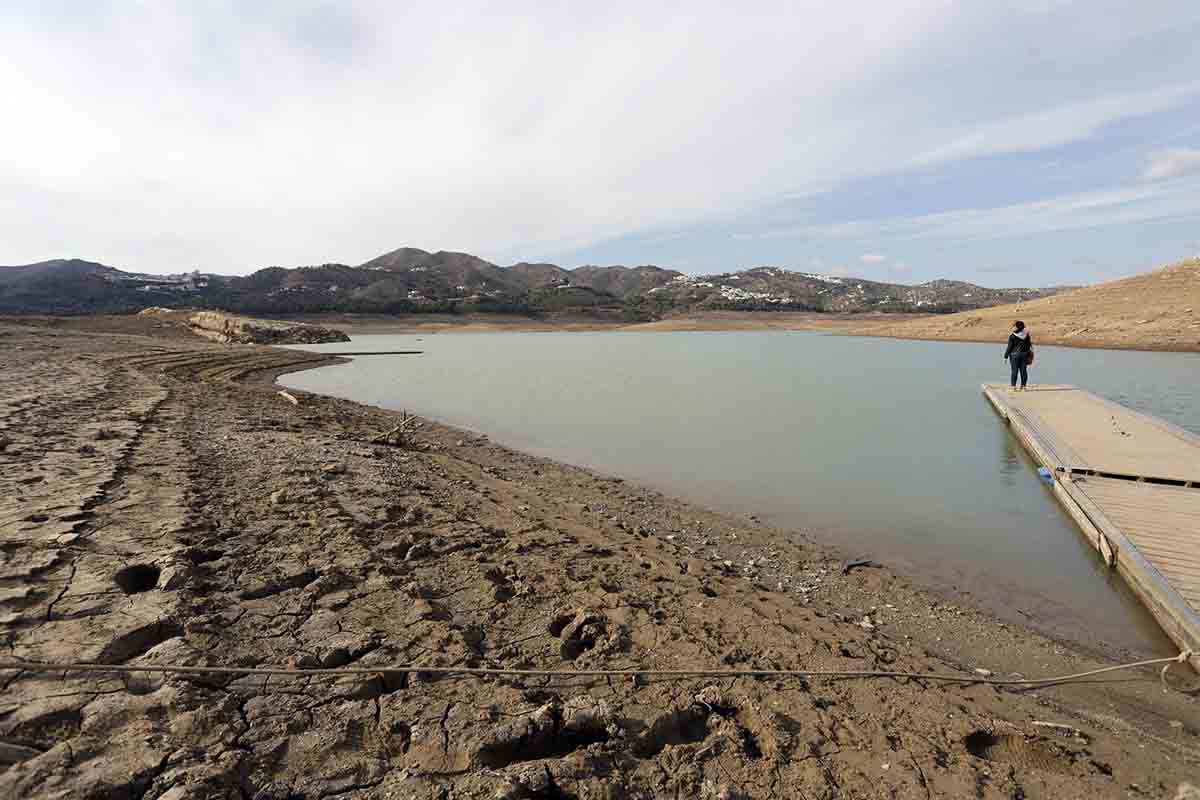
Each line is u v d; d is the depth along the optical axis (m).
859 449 14.56
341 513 7.34
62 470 8.04
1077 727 4.48
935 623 6.36
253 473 8.95
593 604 5.56
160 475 8.23
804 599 6.83
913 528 9.27
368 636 4.50
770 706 4.16
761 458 13.80
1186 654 5.41
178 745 3.16
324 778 3.10
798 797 3.33
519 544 7.08
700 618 5.58
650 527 9.13
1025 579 7.49
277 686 3.81
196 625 4.33
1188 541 7.39
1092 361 33.59
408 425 15.88
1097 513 8.47
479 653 4.53
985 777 3.63
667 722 3.91
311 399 21.92
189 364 31.34
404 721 3.59
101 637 4.05
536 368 38.97
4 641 3.93
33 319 58.38
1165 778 3.86
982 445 14.79
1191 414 17.59
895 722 4.15
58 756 2.97
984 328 57.22
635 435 16.55
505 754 3.45
